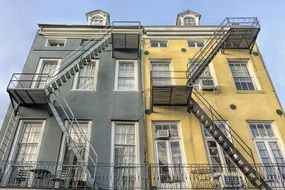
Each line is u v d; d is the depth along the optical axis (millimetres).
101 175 10281
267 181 10180
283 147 11234
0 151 10836
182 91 11398
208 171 10336
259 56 14445
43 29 15156
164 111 12062
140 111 12172
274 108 12359
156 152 11086
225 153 11141
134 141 11453
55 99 12242
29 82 12969
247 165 10008
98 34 14930
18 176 10258
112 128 11633
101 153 10828
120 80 13508
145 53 14258
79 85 13172
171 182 10273
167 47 14664
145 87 12898
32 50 14242
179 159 10914
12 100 11711
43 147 10922
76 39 14844
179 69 13633
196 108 11602
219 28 15109
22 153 11039
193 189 9742
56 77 11688
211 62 13992
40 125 11773
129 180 10383
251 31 14023
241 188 9867
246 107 12336
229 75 13484
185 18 17281
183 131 11484
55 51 14227
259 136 11641
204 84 13086
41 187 8930
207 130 11148
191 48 14641
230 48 14672
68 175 10234
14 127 11477
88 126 11641
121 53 14414
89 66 13914
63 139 11227
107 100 12438
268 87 13141
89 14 17078
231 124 11773
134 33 13695
